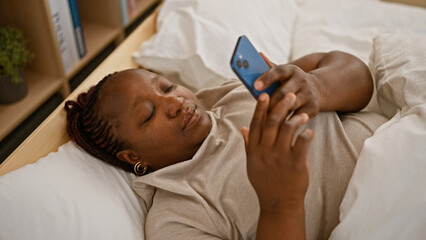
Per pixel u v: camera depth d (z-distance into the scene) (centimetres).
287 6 130
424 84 70
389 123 69
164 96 72
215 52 105
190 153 76
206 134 76
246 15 115
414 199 54
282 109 50
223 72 103
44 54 136
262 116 50
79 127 76
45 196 65
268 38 115
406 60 77
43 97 134
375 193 57
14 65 123
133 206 74
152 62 106
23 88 132
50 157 72
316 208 64
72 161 73
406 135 60
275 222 55
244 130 54
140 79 73
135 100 71
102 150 76
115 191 72
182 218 68
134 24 194
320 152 70
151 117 71
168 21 114
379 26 121
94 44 158
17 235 60
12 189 64
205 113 78
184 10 116
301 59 85
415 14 122
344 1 134
